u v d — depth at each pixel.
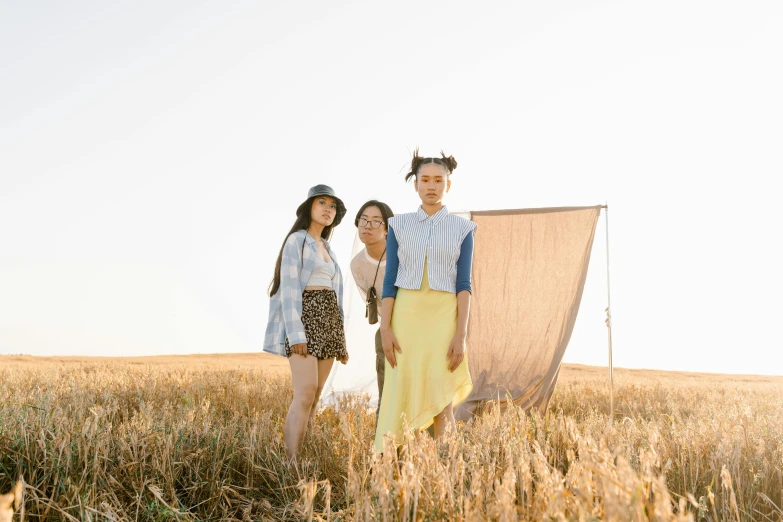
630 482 1.64
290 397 6.70
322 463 3.68
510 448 2.72
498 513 1.87
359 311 6.28
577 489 1.72
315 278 4.46
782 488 2.83
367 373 6.30
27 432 3.35
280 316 4.41
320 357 4.32
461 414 6.98
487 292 7.71
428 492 2.24
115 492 2.99
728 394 9.26
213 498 3.15
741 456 3.07
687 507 2.60
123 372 10.38
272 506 3.19
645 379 15.37
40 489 2.91
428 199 3.72
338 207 4.75
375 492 2.29
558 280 7.58
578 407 7.30
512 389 7.29
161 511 2.77
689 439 3.40
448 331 3.53
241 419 4.83
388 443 2.28
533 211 7.77
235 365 19.05
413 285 3.58
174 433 3.68
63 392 6.57
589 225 7.59
